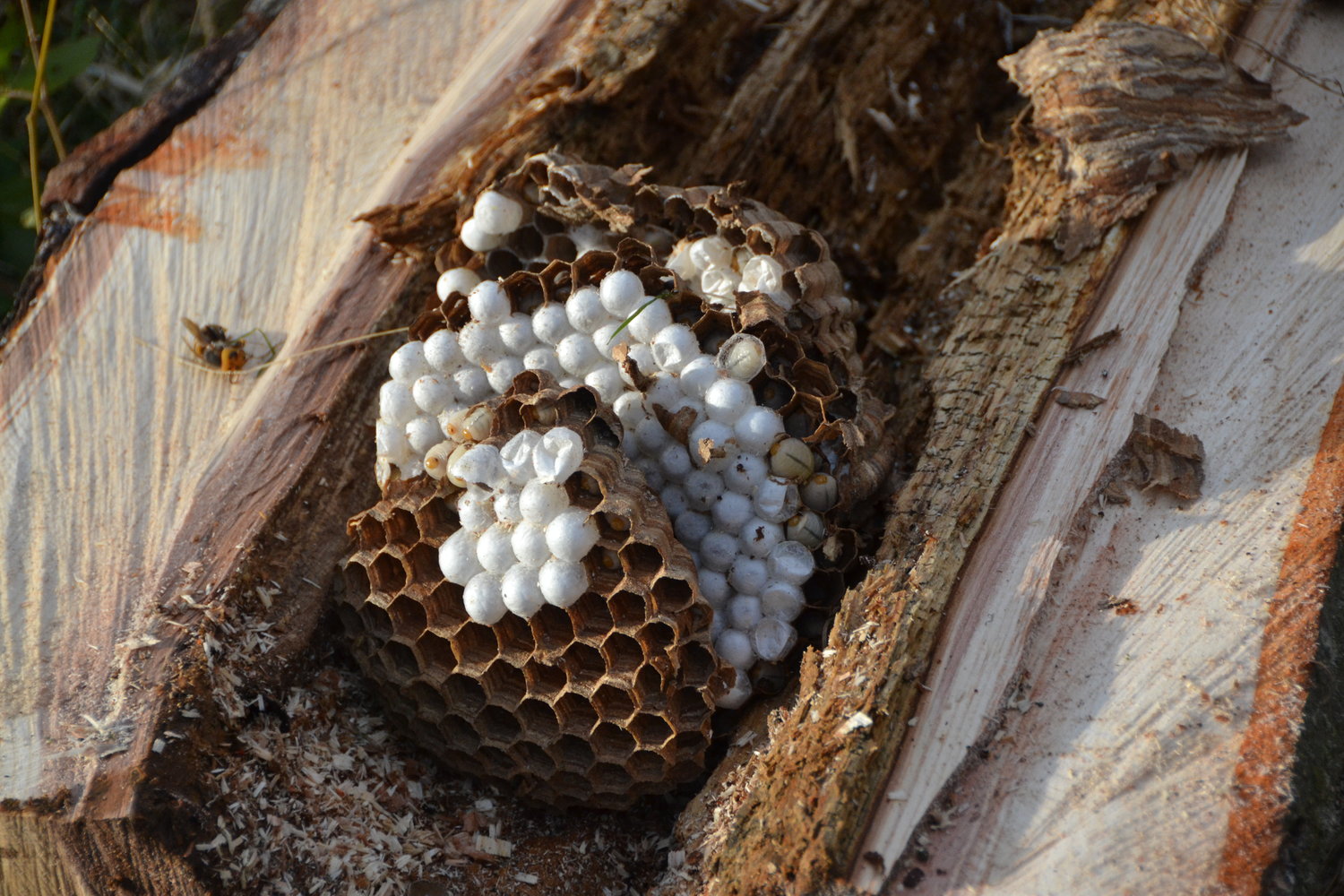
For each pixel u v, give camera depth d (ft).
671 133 2.76
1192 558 2.39
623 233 2.52
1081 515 2.42
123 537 2.49
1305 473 2.42
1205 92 2.64
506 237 2.57
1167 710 2.31
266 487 2.52
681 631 2.36
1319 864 2.27
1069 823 2.27
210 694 2.40
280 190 2.71
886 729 2.31
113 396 2.59
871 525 2.50
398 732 2.50
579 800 2.45
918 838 2.27
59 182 2.75
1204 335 2.51
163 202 2.72
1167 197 2.59
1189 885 2.24
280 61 2.81
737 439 2.43
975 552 2.41
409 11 2.84
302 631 2.48
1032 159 2.69
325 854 2.39
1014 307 2.58
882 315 2.76
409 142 2.73
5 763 2.35
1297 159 2.62
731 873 2.30
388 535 2.44
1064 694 2.33
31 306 2.67
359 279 2.63
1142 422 2.45
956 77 2.90
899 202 2.84
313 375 2.58
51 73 2.87
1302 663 2.32
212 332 2.61
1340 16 2.75
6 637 2.43
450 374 2.48
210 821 2.35
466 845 2.44
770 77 2.79
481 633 2.44
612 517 2.38
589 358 2.45
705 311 2.47
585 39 2.72
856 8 2.84
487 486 2.38
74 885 2.33
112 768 2.34
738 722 2.46
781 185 2.79
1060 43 2.67
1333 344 2.49
